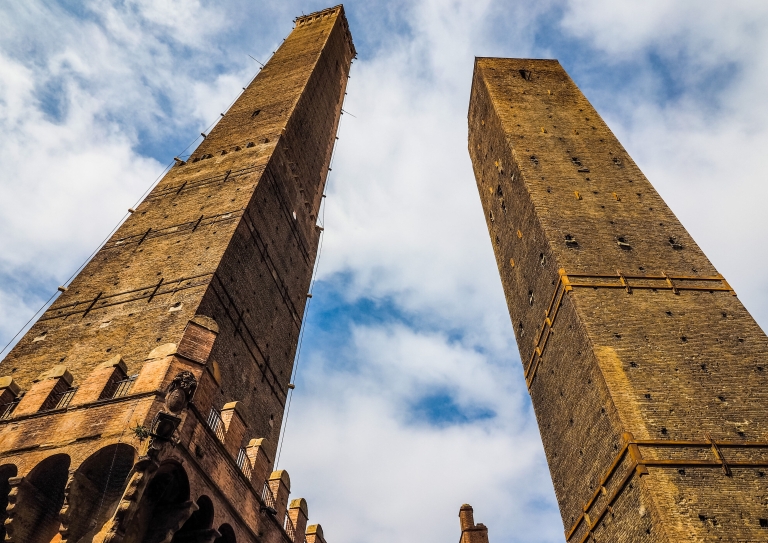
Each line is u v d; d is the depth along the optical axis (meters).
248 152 38.91
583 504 24.31
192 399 17.34
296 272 37.47
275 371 31.00
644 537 19.50
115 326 25.03
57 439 17.38
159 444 15.45
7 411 19.77
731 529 18.39
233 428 20.30
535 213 32.72
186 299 25.31
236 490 19.25
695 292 27.66
